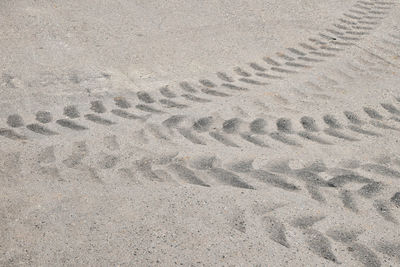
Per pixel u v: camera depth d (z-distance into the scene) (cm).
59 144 374
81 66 491
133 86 461
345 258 275
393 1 673
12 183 329
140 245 279
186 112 422
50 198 316
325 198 323
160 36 559
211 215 305
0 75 466
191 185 332
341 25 600
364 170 351
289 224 299
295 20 611
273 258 273
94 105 430
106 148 371
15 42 531
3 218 297
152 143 379
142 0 656
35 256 270
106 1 648
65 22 583
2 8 613
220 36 563
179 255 273
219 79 479
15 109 418
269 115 420
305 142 384
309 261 272
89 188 326
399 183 338
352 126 405
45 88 450
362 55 530
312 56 527
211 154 367
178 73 486
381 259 276
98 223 295
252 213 307
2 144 371
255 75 488
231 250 278
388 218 307
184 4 648
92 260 268
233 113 422
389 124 409
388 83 475
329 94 455
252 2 661
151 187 329
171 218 301
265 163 358
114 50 525
